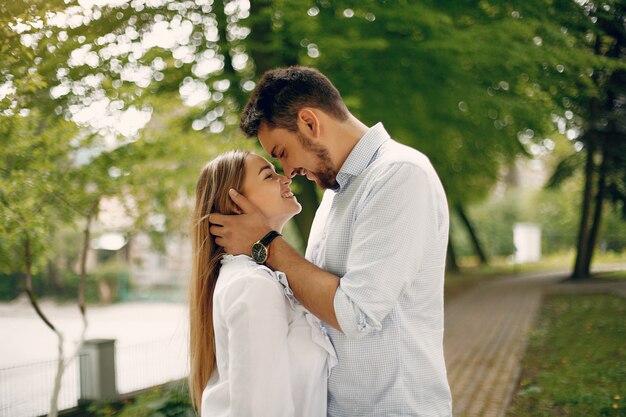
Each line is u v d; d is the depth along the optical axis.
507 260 34.22
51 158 5.65
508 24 8.30
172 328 17.00
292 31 8.27
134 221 6.93
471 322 12.03
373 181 1.72
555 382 6.55
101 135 6.06
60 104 5.98
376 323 1.62
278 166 7.65
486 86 10.13
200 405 1.92
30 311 22.17
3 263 5.79
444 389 1.79
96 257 26.70
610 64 7.54
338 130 1.83
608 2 6.76
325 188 1.90
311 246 2.00
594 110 9.82
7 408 7.84
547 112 9.53
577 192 32.56
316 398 1.72
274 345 1.65
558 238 34.53
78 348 5.76
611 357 7.50
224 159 1.92
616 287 15.66
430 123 11.00
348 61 9.52
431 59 9.47
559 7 7.56
